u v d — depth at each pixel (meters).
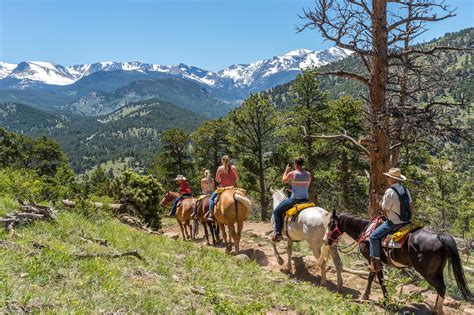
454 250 7.36
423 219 32.53
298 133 35.00
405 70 13.91
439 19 12.13
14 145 65.81
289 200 10.59
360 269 11.87
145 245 10.51
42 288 5.67
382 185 12.67
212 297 6.50
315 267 11.44
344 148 32.19
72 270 6.68
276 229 10.64
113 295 5.91
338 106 32.53
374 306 8.43
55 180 21.80
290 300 7.80
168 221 29.39
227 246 13.60
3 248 6.89
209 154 52.72
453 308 9.25
